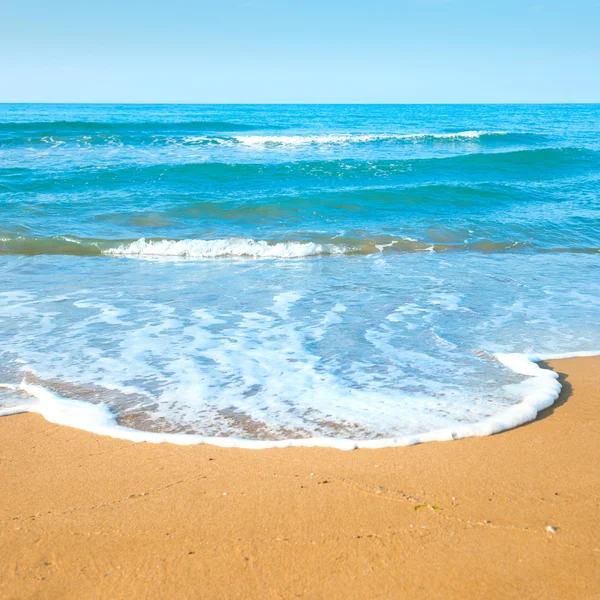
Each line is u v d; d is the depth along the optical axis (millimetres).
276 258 10070
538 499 2994
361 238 11148
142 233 11344
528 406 4125
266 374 4871
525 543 2627
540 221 12492
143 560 2568
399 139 26844
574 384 4699
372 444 3615
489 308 6957
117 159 20188
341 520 2822
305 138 25844
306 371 4938
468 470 3305
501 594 2326
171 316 6551
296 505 2961
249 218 12672
